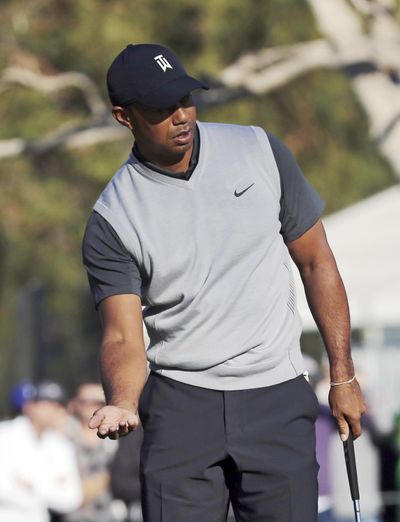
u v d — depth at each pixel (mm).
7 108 51344
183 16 47094
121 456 32625
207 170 13922
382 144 38875
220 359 13812
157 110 13602
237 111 55469
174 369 14031
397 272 42250
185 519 13922
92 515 33125
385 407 37688
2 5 49656
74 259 71188
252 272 13836
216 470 13969
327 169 62531
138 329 14047
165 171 13922
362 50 38156
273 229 13922
